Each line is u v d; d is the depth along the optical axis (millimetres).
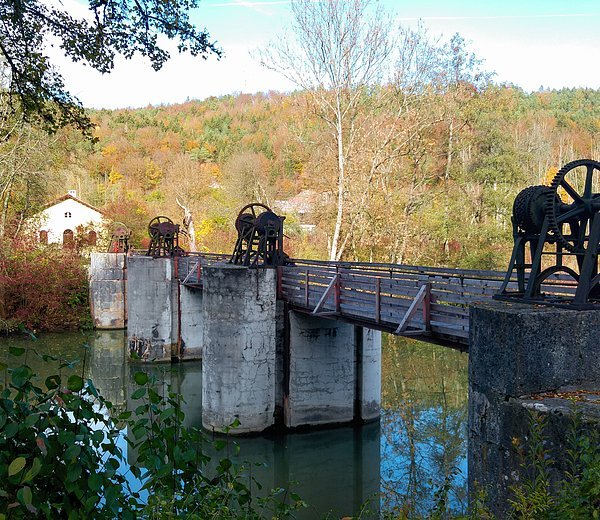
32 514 3453
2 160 31500
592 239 4883
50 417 3664
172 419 4242
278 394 15102
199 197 52281
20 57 9469
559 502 3377
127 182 65250
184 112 89625
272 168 55156
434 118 33281
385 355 22719
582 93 66625
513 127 42938
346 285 12359
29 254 31078
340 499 11328
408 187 33156
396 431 14531
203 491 4227
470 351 5078
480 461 4820
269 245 15484
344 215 31359
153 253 25859
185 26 9516
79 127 10211
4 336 28469
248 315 14516
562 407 4109
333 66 28766
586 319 4672
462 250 32812
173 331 24359
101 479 3561
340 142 28406
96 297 30797
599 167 5711
